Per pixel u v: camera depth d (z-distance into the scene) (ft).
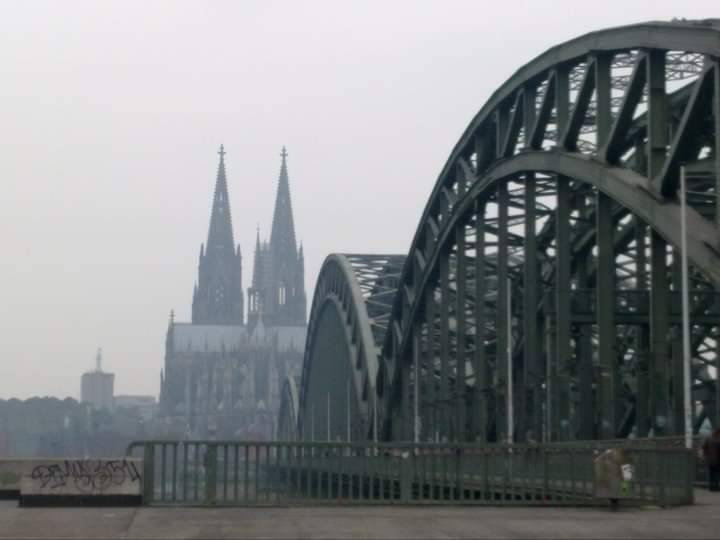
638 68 193.16
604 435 210.59
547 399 248.32
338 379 522.88
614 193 199.52
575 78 234.58
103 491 114.52
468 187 289.74
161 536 89.35
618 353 256.93
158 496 136.15
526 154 242.99
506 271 268.41
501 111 264.52
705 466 163.43
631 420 256.93
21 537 88.33
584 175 212.43
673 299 221.25
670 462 123.24
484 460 122.62
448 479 123.13
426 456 129.80
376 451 121.80
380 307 465.88
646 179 196.44
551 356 245.65
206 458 117.08
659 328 197.36
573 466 122.21
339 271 497.05
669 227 182.39
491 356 342.44
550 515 108.27
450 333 369.71
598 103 207.92
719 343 233.35
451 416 317.01
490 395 300.20
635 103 196.75
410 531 93.40
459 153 297.94
